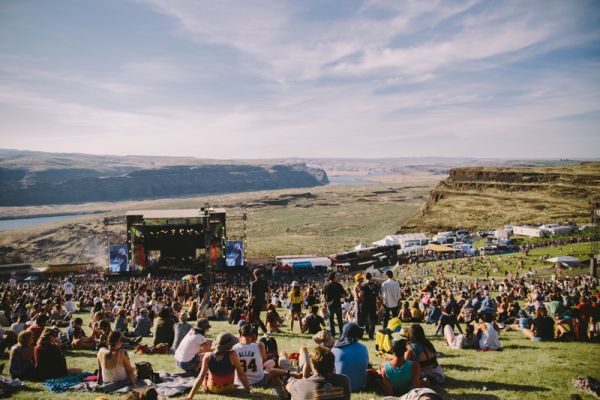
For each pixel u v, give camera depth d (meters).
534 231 118.94
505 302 23.92
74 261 159.12
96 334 18.27
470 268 80.56
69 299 34.75
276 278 87.06
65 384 11.67
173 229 90.81
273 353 12.88
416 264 92.50
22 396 10.91
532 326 18.45
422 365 11.46
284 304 35.06
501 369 13.02
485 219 172.38
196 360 12.44
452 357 14.69
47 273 93.38
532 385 11.56
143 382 11.49
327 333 10.99
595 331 17.52
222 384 10.68
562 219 154.62
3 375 13.30
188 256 92.31
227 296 33.34
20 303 25.28
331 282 17.66
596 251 82.50
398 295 17.95
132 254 89.50
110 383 11.20
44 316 15.98
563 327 17.77
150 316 23.39
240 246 92.62
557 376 12.30
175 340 16.17
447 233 127.38
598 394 10.71
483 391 11.09
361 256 106.12
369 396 10.48
